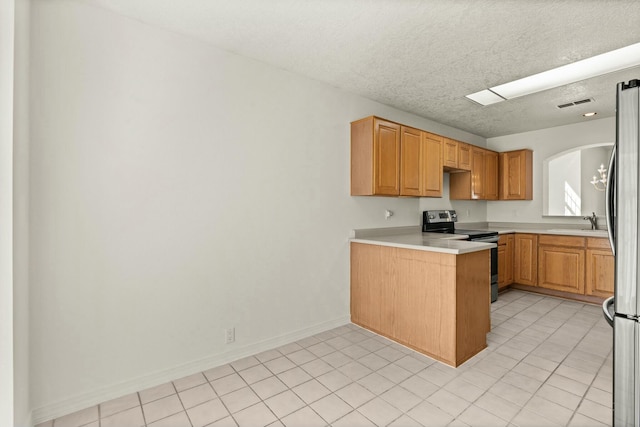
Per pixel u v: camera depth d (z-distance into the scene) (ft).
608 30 6.98
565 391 6.66
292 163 9.36
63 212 6.07
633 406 4.03
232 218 8.20
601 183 16.22
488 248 8.53
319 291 10.05
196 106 7.61
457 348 7.82
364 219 11.34
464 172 14.48
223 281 8.06
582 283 12.89
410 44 7.69
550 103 11.77
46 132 5.88
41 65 5.82
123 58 6.66
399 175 10.87
